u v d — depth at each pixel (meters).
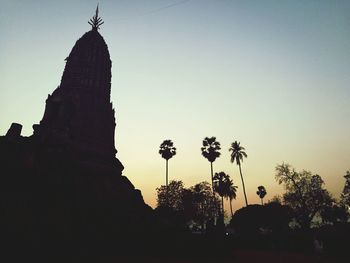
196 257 28.11
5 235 17.30
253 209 61.16
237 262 25.89
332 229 34.94
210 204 72.50
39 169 25.31
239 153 74.62
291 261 26.66
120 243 26.00
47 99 36.31
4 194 20.45
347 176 61.03
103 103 45.28
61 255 18.64
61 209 23.17
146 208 37.66
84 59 47.09
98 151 38.72
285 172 61.84
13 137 26.98
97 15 55.97
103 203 29.91
